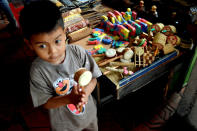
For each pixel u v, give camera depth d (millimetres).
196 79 1200
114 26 1523
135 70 1231
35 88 819
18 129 1686
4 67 2336
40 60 785
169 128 1567
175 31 1370
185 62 1591
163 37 1261
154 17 1562
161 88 1651
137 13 1693
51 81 835
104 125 1672
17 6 2965
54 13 631
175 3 1472
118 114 1726
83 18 1616
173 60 1361
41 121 1734
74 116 992
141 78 1245
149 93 1581
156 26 1399
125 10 1813
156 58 1281
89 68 940
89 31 1579
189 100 1304
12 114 1818
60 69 821
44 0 653
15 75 2209
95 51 1388
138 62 1244
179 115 1437
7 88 2070
